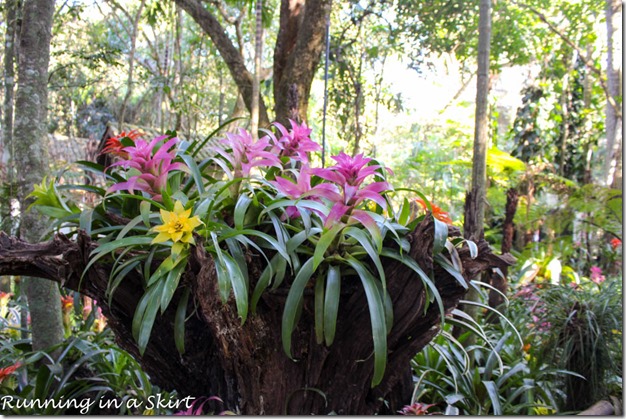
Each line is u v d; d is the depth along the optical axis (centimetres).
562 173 669
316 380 129
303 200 120
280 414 129
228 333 119
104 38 675
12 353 205
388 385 139
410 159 771
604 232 476
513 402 202
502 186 603
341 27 522
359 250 125
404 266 121
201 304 117
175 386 144
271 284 123
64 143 688
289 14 412
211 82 816
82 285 127
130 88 490
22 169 191
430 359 208
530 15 596
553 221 475
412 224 129
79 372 195
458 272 124
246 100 427
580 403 201
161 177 125
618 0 478
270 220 129
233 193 130
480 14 234
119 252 125
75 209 145
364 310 125
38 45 196
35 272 125
